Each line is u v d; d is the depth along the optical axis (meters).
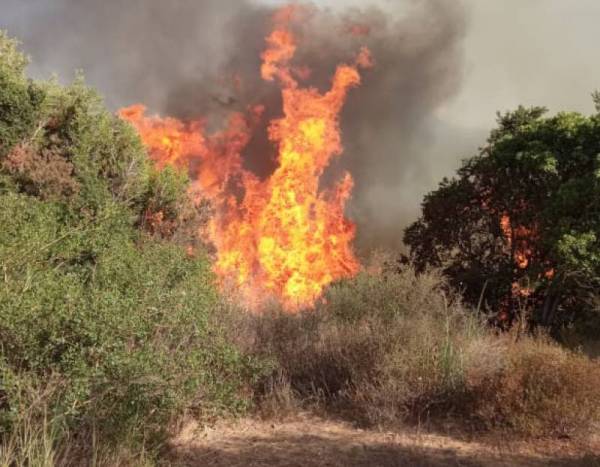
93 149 13.36
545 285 17.02
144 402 4.62
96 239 7.18
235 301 8.70
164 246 8.38
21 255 5.78
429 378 7.23
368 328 8.56
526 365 7.10
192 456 5.38
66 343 4.46
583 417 6.30
